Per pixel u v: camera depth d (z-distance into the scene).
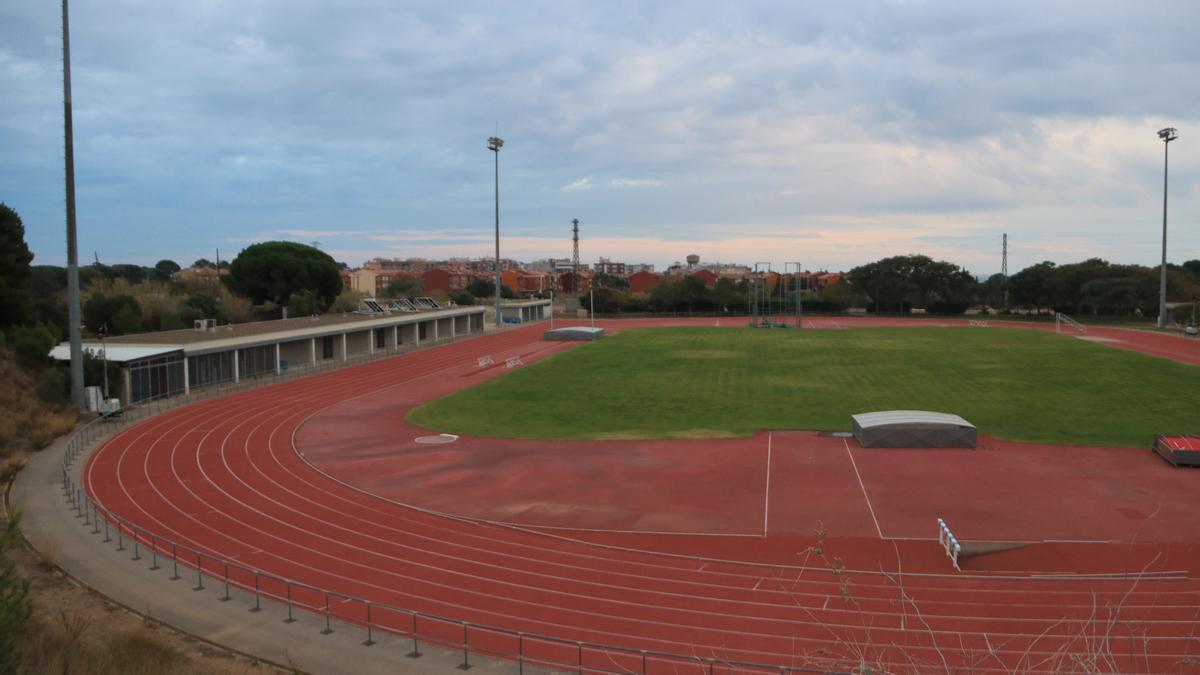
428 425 43.03
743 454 35.88
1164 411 43.66
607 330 108.06
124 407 47.44
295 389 56.34
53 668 13.22
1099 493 29.06
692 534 25.38
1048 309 128.12
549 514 27.59
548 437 40.00
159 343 58.50
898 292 137.62
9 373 43.53
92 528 25.36
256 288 96.62
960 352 71.62
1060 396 48.72
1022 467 32.81
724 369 63.53
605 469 33.66
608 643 17.62
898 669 16.06
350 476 32.62
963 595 20.09
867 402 48.09
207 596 20.09
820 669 13.68
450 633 18.19
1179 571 21.62
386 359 75.44
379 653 17.12
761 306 137.62
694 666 16.62
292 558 23.12
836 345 80.06
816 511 27.58
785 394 51.44
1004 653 16.72
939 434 36.25
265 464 34.41
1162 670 16.02
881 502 28.45
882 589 20.58
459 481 31.91
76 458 35.00
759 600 20.03
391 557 23.28
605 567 22.50
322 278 101.12
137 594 20.11
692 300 144.75
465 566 22.56
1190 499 28.23
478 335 101.94
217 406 48.91
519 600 20.11
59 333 57.41
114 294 79.25
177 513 27.34
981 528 25.50
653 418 44.66
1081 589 20.36
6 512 26.95
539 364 69.19
